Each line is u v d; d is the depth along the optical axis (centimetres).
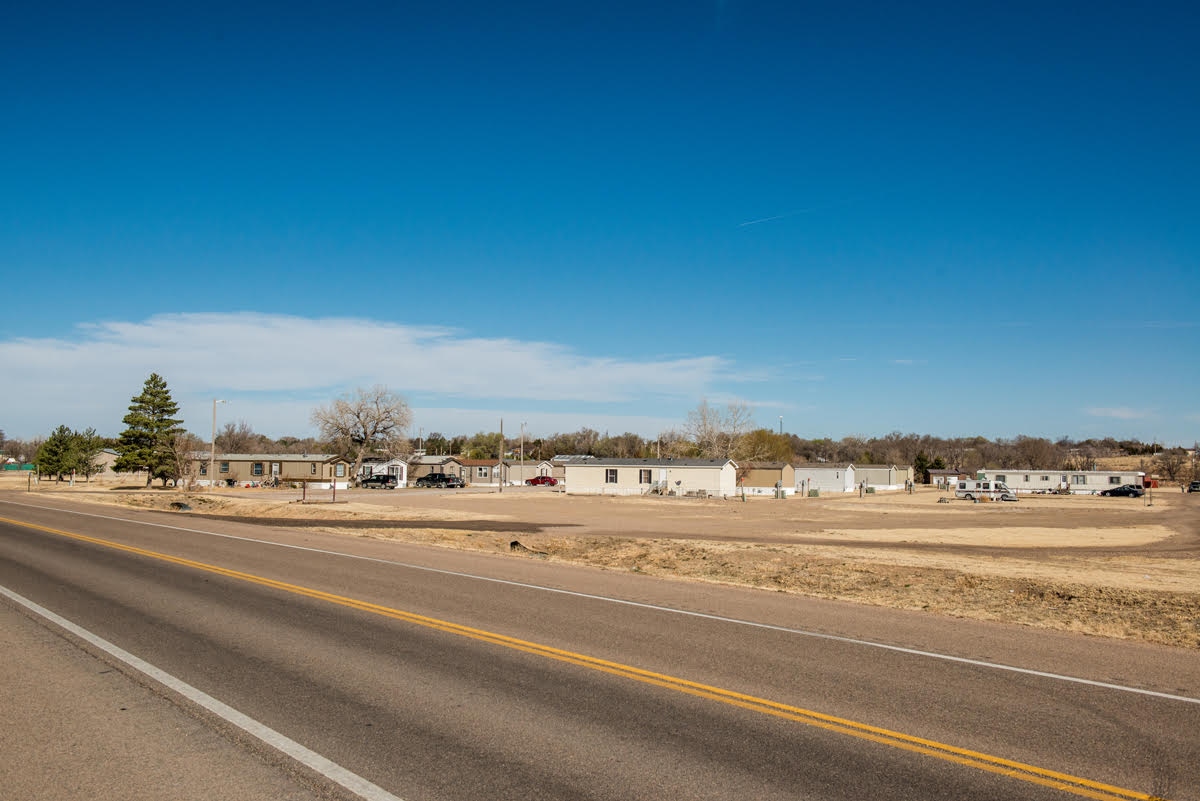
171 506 4359
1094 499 8562
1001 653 941
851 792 526
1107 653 949
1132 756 599
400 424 9838
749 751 600
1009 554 2791
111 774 545
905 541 3303
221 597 1289
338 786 527
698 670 841
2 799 503
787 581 1766
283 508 4556
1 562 1747
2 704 702
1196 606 1424
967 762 582
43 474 10162
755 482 9181
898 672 842
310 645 942
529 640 980
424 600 1278
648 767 565
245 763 566
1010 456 16438
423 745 605
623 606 1236
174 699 718
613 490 8038
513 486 10500
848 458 16700
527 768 561
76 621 1077
